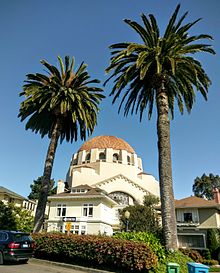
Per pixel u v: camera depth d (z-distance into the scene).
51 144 22.86
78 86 24.14
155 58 15.56
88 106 23.78
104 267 12.66
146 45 17.30
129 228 34.50
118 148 57.62
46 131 25.67
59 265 13.91
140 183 53.38
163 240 13.92
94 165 53.91
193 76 16.23
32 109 23.81
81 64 24.25
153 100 18.91
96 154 55.66
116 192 49.34
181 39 16.45
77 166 55.28
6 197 42.72
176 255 12.91
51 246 14.98
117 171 53.19
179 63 16.22
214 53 16.97
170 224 13.84
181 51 16.56
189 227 34.78
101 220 36.38
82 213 37.41
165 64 16.78
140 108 19.02
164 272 11.46
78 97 22.30
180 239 34.97
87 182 50.84
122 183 50.00
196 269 8.43
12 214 30.27
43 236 15.77
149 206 39.78
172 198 14.55
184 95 17.69
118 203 46.94
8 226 28.67
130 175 53.94
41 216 20.48
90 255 13.16
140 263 11.33
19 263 13.97
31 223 30.81
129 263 11.57
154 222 35.00
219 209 35.53
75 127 25.84
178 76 17.06
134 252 11.60
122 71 18.12
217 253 30.67
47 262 14.41
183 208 36.25
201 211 35.62
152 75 17.50
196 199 38.47
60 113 23.28
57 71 23.17
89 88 24.27
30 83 23.22
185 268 12.13
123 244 12.16
